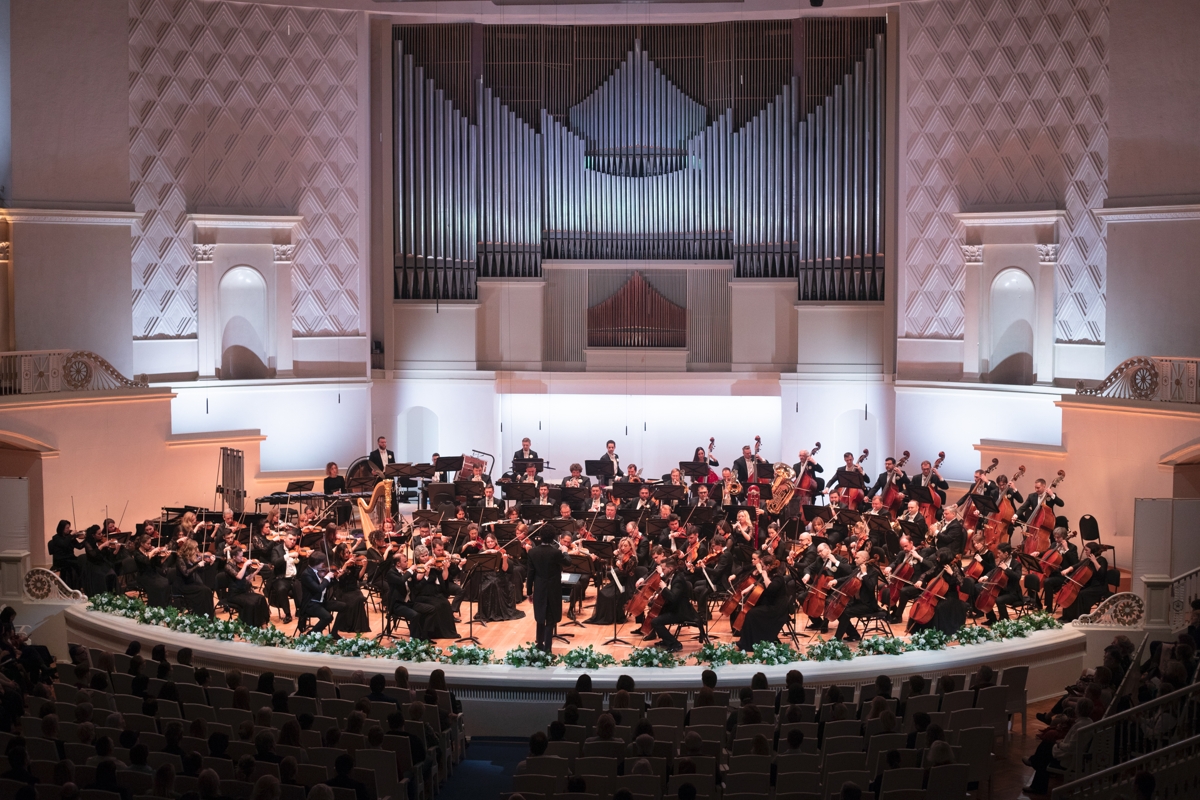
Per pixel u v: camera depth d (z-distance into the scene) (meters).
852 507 20.22
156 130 22.08
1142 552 15.97
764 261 24.72
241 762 9.26
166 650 14.84
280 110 23.25
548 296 25.23
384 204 24.55
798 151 24.31
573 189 24.95
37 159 20.50
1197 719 10.73
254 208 23.17
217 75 22.64
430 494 19.97
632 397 25.59
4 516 16.70
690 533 17.11
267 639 14.98
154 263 22.22
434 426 25.41
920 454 23.53
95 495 19.83
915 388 23.50
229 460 21.61
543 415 25.61
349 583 16.05
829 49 24.09
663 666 14.13
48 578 16.42
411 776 10.54
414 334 24.95
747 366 24.98
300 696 11.43
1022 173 22.14
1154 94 19.91
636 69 24.61
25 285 20.42
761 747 9.96
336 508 19.50
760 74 24.44
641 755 10.17
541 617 14.73
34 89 20.44
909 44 23.27
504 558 16.58
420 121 24.48
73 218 20.81
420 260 24.80
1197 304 19.45
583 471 25.67
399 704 11.72
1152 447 18.55
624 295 25.08
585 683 12.10
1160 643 13.68
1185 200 19.47
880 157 23.89
